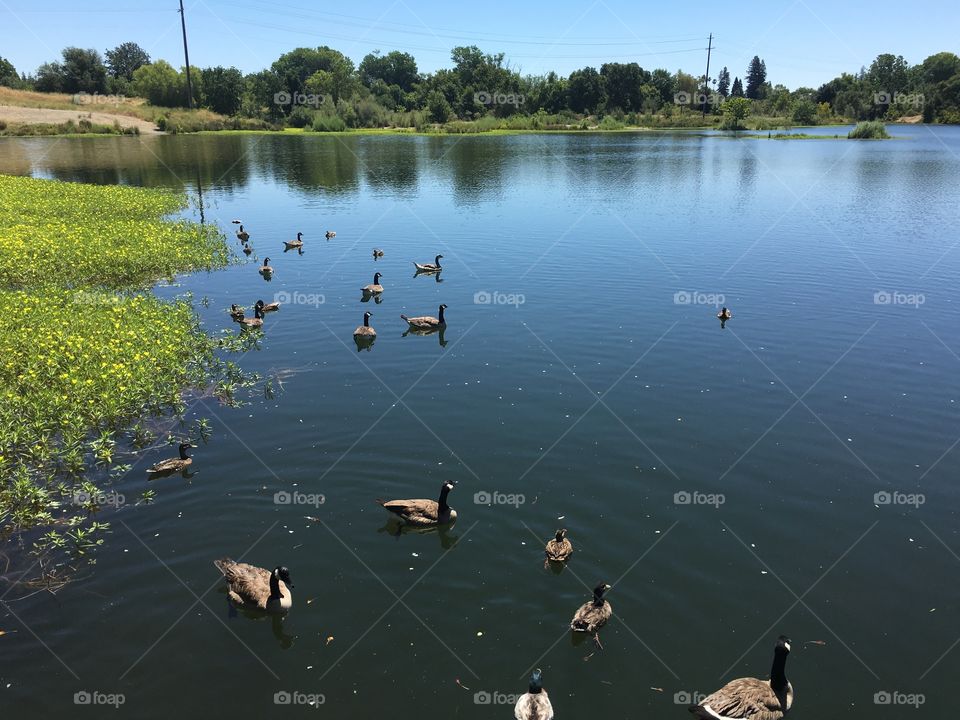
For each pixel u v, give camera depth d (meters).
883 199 67.06
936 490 18.59
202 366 25.84
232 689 12.43
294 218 57.44
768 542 16.50
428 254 45.00
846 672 12.92
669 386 24.83
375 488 18.48
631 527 16.98
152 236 43.66
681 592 14.89
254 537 16.50
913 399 23.81
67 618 13.95
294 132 157.00
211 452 20.09
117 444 20.50
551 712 11.63
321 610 14.31
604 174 87.94
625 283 37.91
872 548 16.33
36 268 34.88
